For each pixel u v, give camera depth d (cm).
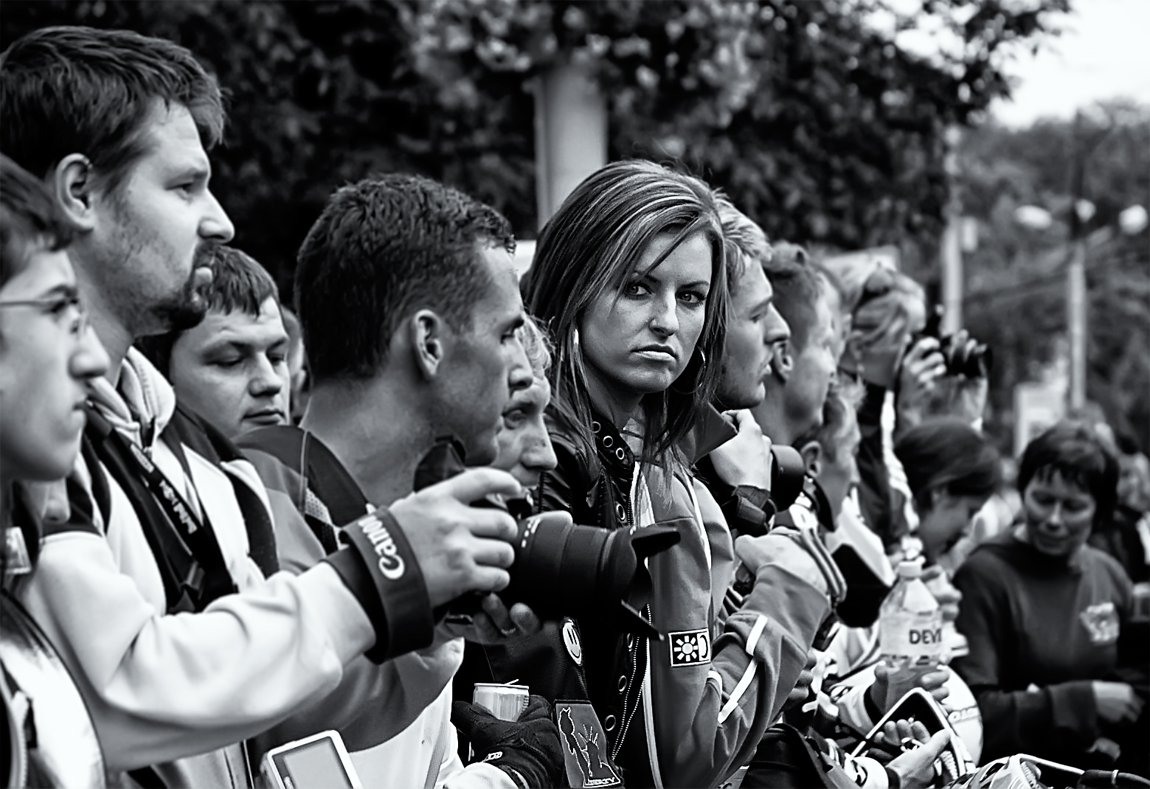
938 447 537
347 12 777
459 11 651
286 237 782
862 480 518
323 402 252
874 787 360
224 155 732
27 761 190
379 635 212
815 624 335
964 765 381
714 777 308
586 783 289
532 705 291
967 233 2123
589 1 646
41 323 193
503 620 228
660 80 668
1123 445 1069
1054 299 4066
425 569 213
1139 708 524
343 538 222
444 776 285
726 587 331
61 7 663
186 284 229
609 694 305
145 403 237
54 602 201
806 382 421
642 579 242
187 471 235
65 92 221
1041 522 551
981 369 612
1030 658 549
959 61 882
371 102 782
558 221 326
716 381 335
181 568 223
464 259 247
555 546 235
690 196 326
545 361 274
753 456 362
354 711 246
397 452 250
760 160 823
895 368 552
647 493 317
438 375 247
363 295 246
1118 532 774
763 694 317
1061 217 3975
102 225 223
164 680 202
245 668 205
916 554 476
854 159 869
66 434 194
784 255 428
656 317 317
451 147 782
